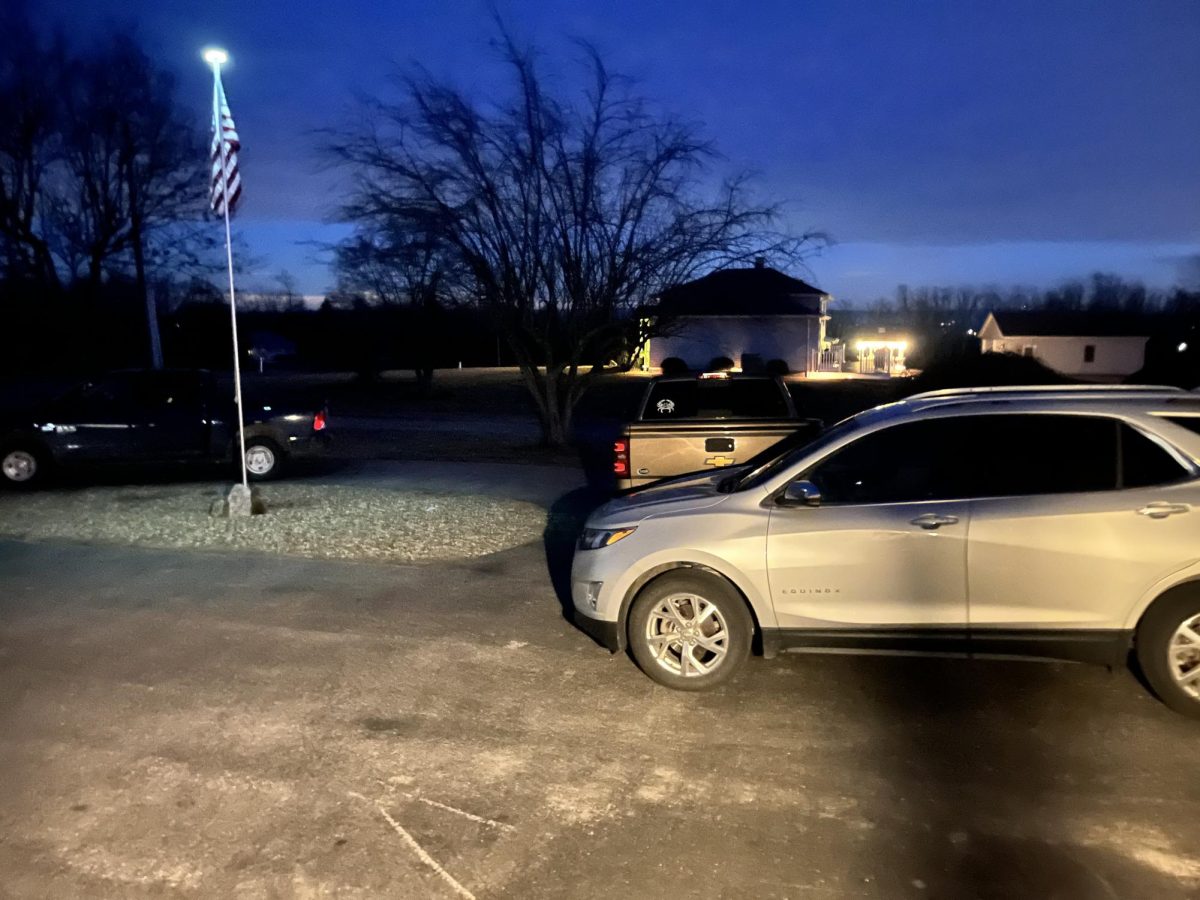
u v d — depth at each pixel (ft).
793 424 31.42
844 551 18.58
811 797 15.14
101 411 47.29
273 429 49.16
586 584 20.48
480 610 25.72
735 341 149.07
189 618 25.31
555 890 12.77
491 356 172.45
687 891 12.71
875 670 20.43
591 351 64.23
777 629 19.13
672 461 31.81
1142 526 17.44
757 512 19.29
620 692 19.60
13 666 21.68
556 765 16.40
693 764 16.35
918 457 19.03
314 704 19.22
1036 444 18.52
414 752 16.97
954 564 18.17
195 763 16.61
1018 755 16.37
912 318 279.90
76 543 34.86
